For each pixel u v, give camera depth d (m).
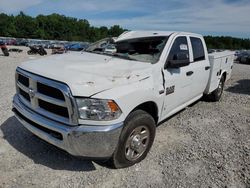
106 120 2.79
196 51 5.05
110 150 2.89
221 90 7.05
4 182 2.92
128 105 2.98
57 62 3.52
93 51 4.73
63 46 44.81
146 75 3.42
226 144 4.17
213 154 3.80
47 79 2.91
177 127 4.84
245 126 5.06
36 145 3.80
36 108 3.11
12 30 103.12
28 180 2.99
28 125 3.24
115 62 3.72
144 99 3.25
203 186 3.02
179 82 4.21
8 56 22.75
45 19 113.19
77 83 2.79
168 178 3.16
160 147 3.96
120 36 4.97
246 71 15.73
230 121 5.32
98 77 3.00
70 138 2.75
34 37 108.25
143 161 3.51
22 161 3.37
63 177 3.09
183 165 3.46
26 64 3.47
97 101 2.74
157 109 3.66
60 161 3.42
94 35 119.81
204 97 6.82
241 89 9.05
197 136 4.45
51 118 2.95
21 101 3.46
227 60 6.98
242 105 6.71
